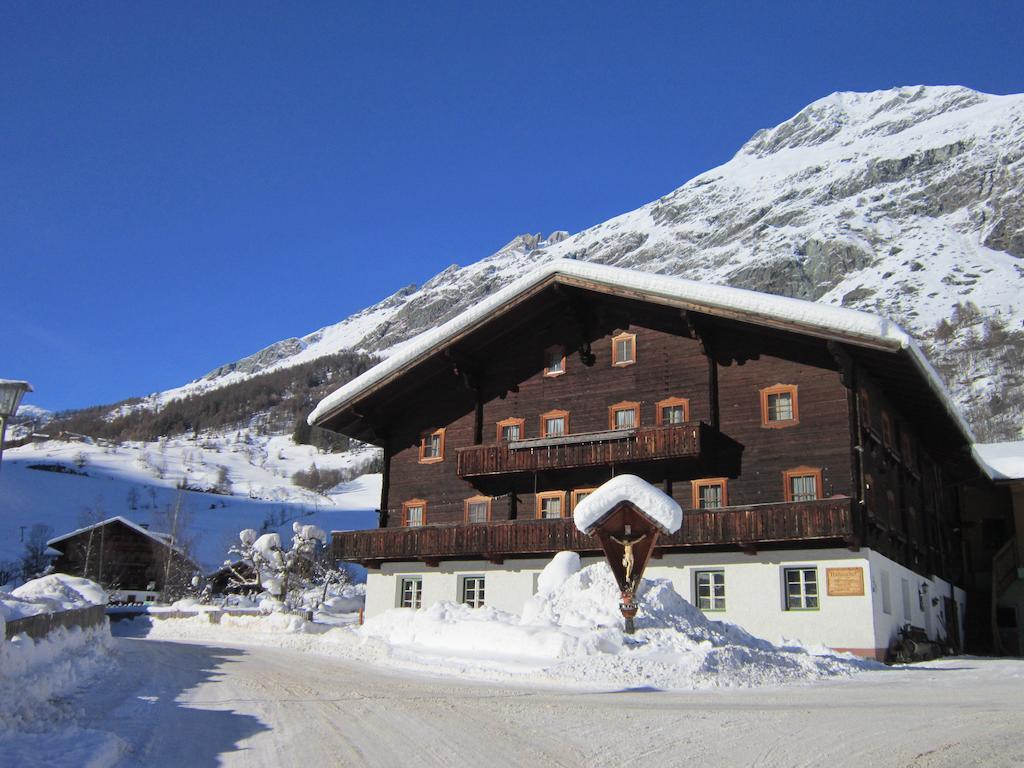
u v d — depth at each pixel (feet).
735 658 56.18
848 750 28.55
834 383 92.68
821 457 91.56
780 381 95.76
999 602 132.05
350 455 578.66
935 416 109.81
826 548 87.66
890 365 92.79
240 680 50.88
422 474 118.73
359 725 33.60
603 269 100.32
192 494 419.74
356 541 114.62
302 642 87.61
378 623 81.05
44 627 46.85
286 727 33.22
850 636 84.58
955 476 138.51
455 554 107.55
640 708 38.24
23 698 34.09
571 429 107.86
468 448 108.78
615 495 58.70
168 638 110.73
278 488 478.18
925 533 116.57
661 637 60.34
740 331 98.99
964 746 29.32
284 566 140.97
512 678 52.47
